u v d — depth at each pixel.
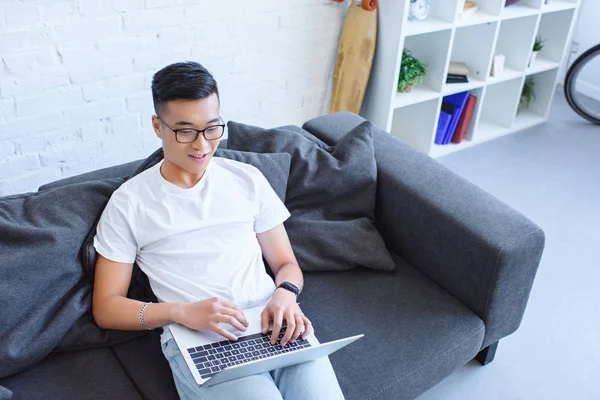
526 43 3.36
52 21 2.20
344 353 1.56
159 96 1.36
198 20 2.53
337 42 3.03
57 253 1.42
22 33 2.16
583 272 2.50
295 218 1.86
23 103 2.29
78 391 1.38
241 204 1.55
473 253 1.69
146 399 1.41
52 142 2.44
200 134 1.38
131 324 1.40
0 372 1.35
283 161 1.84
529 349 2.11
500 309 1.74
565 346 2.13
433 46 3.06
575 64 3.58
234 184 1.57
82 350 1.50
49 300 1.43
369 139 1.96
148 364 1.49
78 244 1.47
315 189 1.87
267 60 2.83
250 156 1.79
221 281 1.48
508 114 3.58
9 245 1.40
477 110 3.34
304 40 2.90
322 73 3.07
